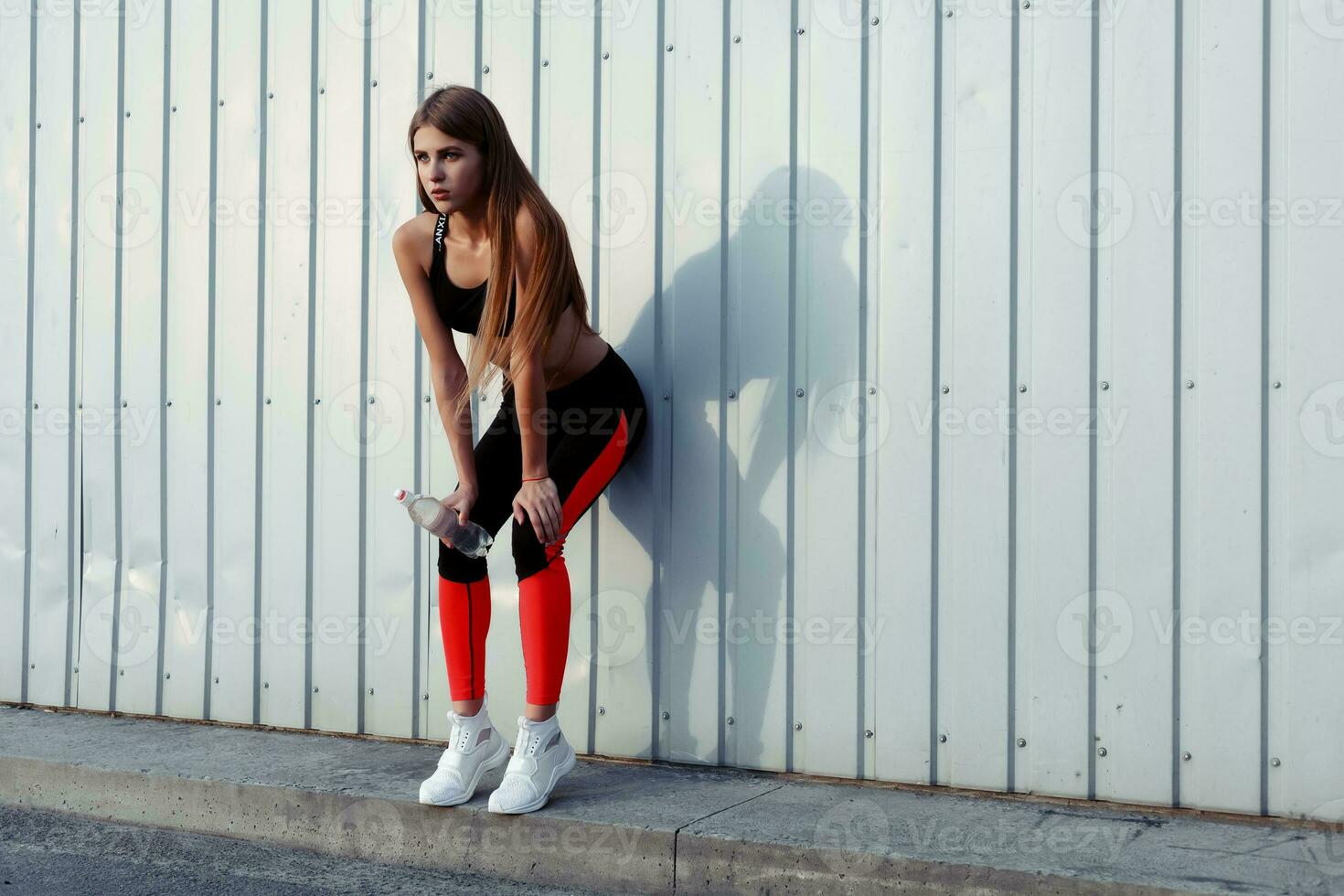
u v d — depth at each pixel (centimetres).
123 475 335
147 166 332
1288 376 228
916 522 255
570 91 286
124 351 335
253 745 296
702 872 221
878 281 258
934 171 253
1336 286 225
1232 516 232
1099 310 241
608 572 283
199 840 260
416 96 301
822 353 262
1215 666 233
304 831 254
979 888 203
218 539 323
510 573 291
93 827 269
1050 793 245
